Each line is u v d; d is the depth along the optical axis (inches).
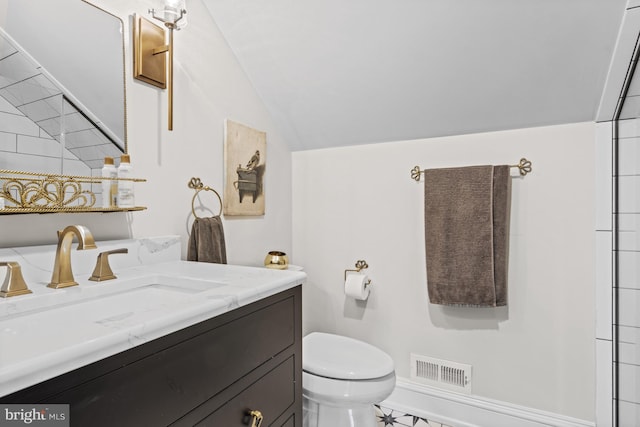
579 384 63.0
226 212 66.9
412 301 76.9
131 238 49.5
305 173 88.7
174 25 48.8
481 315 70.4
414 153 76.4
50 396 20.1
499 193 65.8
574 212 63.1
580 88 58.0
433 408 74.0
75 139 42.5
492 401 69.2
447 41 58.4
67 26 42.2
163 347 26.6
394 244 78.7
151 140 52.6
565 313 63.9
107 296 37.5
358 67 66.5
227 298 32.1
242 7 62.6
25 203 37.5
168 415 27.0
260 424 37.5
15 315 29.9
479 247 66.1
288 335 42.5
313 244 88.0
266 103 78.9
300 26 62.7
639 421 53.0
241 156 70.6
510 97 63.1
